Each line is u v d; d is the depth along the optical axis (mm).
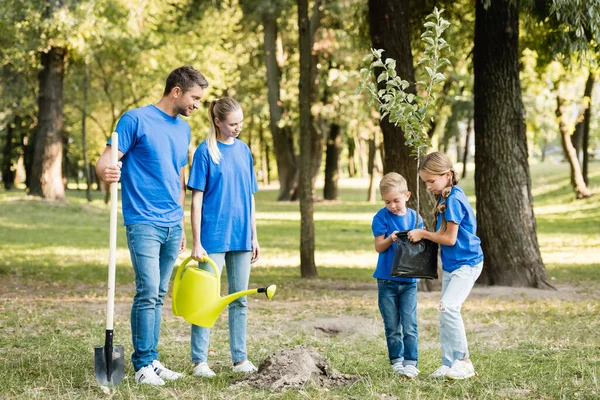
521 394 4957
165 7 29359
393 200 5605
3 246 19016
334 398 4805
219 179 5605
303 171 14180
